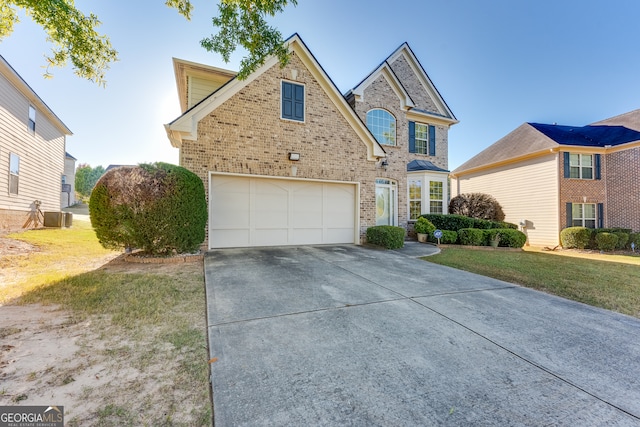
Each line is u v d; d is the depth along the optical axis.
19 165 11.93
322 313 3.82
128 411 1.92
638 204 13.53
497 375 2.51
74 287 4.56
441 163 15.41
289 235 9.50
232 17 5.45
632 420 2.00
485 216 16.44
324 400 2.11
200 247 8.05
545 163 14.54
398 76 15.27
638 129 14.74
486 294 4.93
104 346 2.78
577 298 4.88
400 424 1.90
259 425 1.85
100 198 6.45
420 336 3.23
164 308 3.83
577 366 2.70
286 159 9.19
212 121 8.26
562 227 13.80
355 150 10.38
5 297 4.05
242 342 2.97
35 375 2.28
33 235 10.09
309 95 9.60
